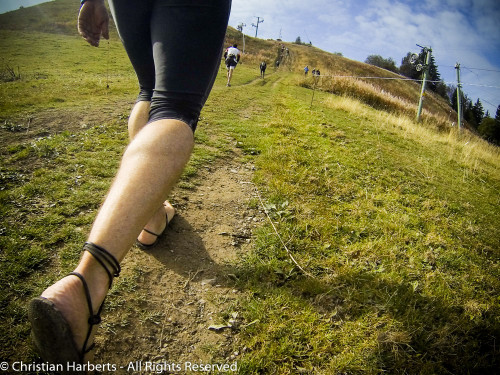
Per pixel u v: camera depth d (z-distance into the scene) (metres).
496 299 1.66
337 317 1.34
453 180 3.98
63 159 2.52
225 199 2.24
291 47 57.44
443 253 2.00
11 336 1.06
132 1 1.01
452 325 1.39
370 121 7.34
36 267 1.36
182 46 0.88
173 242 1.65
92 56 17.19
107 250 0.68
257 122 4.89
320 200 2.42
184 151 0.81
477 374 1.19
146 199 0.72
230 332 1.22
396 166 3.80
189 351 1.13
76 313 0.66
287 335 1.21
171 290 1.36
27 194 1.92
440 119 15.03
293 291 1.45
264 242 1.78
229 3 0.96
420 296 1.54
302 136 4.37
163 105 0.87
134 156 0.76
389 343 1.23
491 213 3.05
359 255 1.79
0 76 10.14
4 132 3.22
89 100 5.57
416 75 62.75
